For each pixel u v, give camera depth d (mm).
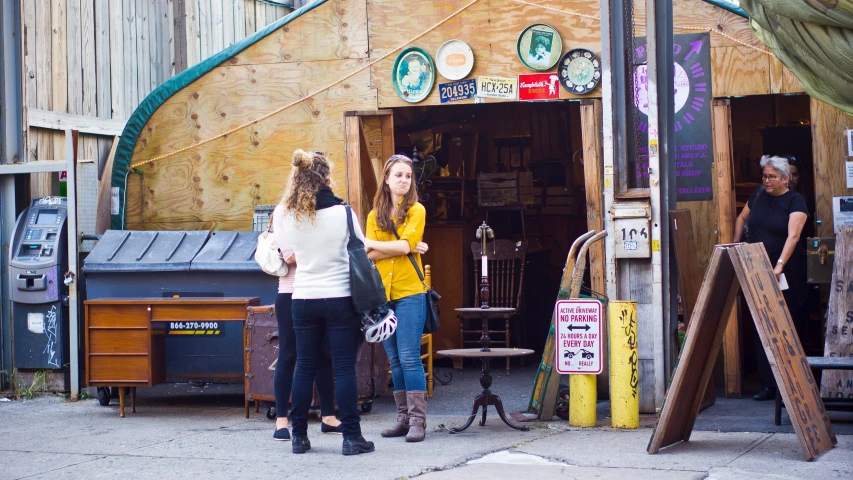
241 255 7285
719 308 5219
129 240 7652
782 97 10508
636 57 7473
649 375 6492
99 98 10070
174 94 9000
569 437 5699
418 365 5680
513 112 11281
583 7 8008
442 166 10430
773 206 7133
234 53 8844
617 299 6605
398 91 8438
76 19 9758
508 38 8180
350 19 8570
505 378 8898
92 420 6738
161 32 11008
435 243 10055
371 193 8766
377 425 6359
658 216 6457
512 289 9977
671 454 5035
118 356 6883
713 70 7715
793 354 5074
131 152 9086
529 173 10461
